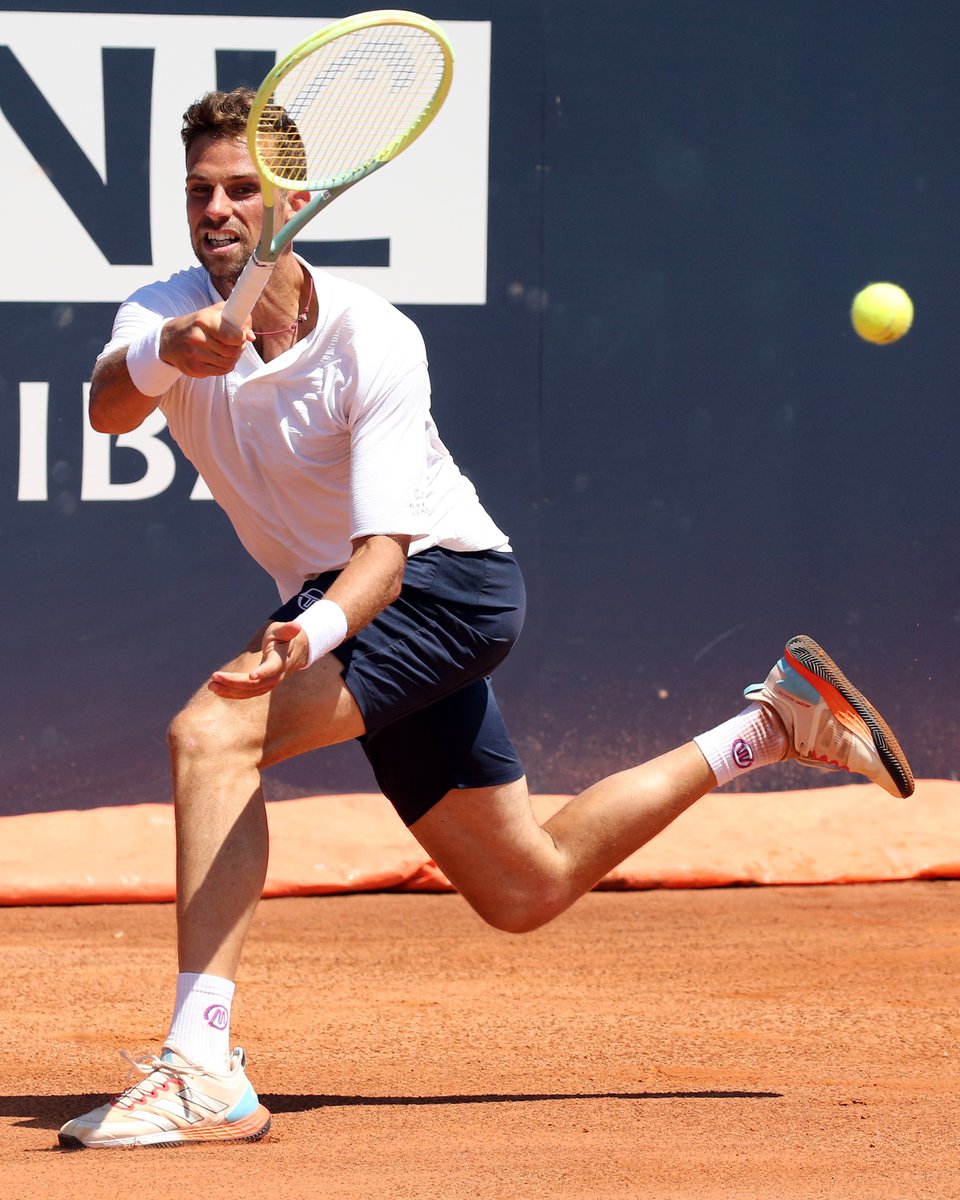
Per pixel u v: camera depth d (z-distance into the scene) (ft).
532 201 72.08
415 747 34.50
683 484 72.84
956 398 73.92
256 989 48.78
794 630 73.26
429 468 33.14
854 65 72.95
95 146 70.85
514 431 72.13
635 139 72.38
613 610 72.49
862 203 73.20
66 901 65.77
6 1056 39.47
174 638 71.36
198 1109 28.55
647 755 72.49
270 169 31.35
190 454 33.42
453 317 71.82
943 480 73.92
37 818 69.36
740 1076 36.70
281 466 31.89
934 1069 37.50
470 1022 43.73
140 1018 44.73
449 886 68.49
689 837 70.38
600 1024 43.32
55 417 70.85
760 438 73.15
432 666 32.22
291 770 71.41
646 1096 34.12
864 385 73.51
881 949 55.06
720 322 72.90
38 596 70.79
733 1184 25.20
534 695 71.97
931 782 73.67
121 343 31.45
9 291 70.64
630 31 72.13
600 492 72.49
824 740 36.45
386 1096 34.42
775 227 72.95
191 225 32.14
